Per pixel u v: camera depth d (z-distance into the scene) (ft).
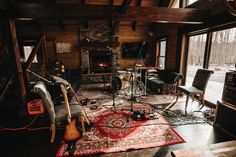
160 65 21.01
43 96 5.92
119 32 21.26
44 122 9.29
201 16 11.35
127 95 14.64
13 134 7.95
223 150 4.10
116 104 12.08
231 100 7.36
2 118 9.92
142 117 9.23
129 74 15.58
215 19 10.30
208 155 3.91
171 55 16.65
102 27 20.65
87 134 7.68
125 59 22.17
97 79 21.08
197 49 23.04
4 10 9.17
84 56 20.83
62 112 6.73
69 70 19.97
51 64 18.40
